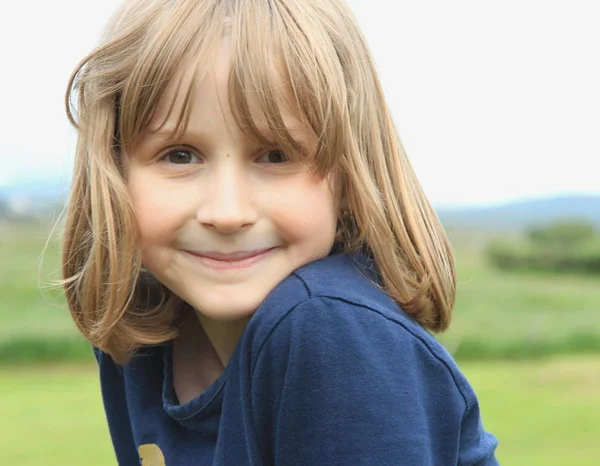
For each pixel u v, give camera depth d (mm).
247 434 1207
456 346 7215
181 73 1203
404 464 1105
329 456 1130
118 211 1286
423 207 1450
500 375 6320
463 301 9891
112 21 1352
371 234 1312
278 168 1230
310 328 1156
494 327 7938
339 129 1241
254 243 1231
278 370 1169
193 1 1243
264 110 1186
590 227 13375
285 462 1179
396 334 1185
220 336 1454
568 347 7348
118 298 1307
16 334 6758
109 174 1292
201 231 1238
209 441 1370
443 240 1473
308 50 1227
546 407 5016
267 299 1216
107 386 1647
